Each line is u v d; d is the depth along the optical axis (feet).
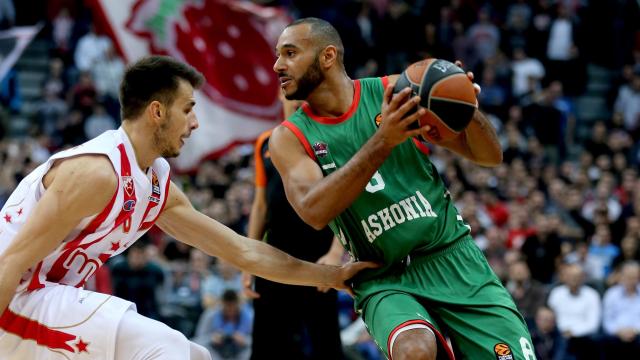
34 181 19.97
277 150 21.50
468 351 21.31
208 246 22.16
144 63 19.95
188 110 20.27
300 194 20.77
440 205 21.83
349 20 78.84
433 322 21.07
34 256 18.90
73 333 19.63
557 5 85.40
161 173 20.85
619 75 84.28
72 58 78.64
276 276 22.34
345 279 21.93
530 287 47.80
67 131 69.67
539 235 54.03
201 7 49.14
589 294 47.73
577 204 61.87
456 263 21.71
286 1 82.07
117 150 19.67
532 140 71.05
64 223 19.06
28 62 84.33
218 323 44.39
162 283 46.11
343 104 21.66
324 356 28.19
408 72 19.92
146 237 53.31
